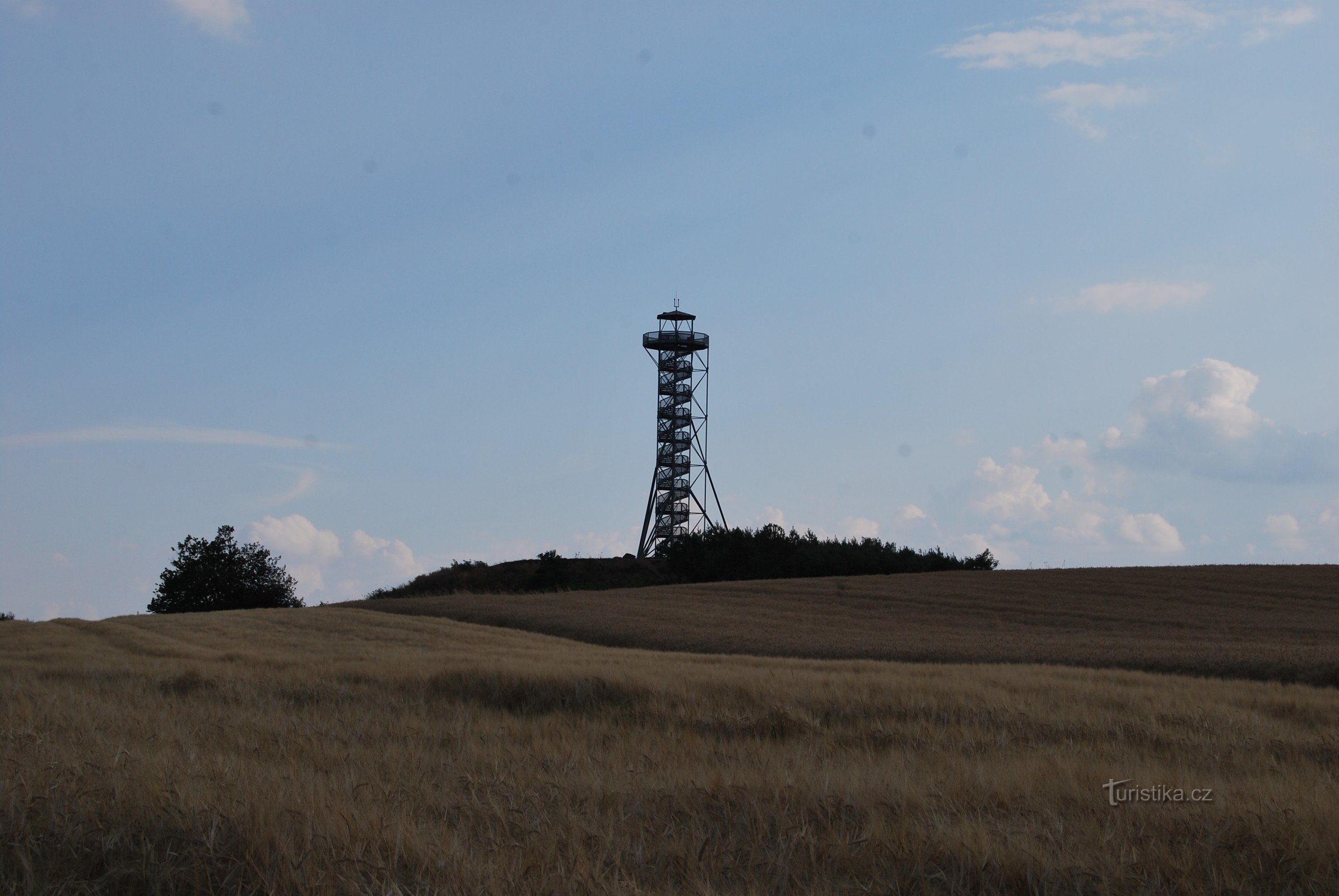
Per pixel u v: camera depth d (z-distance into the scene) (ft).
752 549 253.85
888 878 22.95
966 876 23.06
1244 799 29.99
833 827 26.55
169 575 267.39
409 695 58.29
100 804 24.95
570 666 68.64
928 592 176.76
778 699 53.62
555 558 260.62
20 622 158.20
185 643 118.93
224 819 23.75
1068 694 59.88
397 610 183.83
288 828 23.53
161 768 28.73
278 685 61.52
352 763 33.83
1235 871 23.94
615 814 27.84
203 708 49.19
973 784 31.71
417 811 26.91
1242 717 52.42
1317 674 85.46
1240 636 120.78
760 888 22.26
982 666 82.64
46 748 32.60
